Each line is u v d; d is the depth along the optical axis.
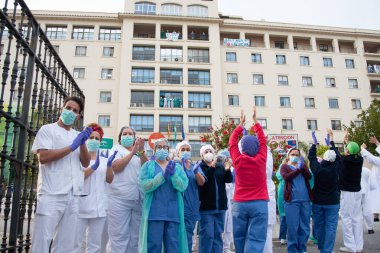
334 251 7.30
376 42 44.12
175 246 4.76
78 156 4.45
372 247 7.70
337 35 43.31
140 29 40.16
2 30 4.02
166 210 4.84
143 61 37.31
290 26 41.91
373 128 26.33
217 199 5.72
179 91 37.34
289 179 6.34
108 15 38.50
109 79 37.00
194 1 40.84
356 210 7.12
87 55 37.47
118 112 35.53
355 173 7.11
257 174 5.07
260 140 5.38
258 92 39.28
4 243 4.21
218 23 40.06
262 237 4.92
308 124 39.41
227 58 40.09
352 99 41.22
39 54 5.27
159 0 40.19
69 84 6.93
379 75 42.38
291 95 39.84
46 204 3.99
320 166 6.39
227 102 38.50
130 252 5.28
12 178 4.52
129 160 5.24
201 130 36.50
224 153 6.44
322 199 6.29
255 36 42.34
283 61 41.12
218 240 5.79
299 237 6.28
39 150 4.15
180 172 5.09
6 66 4.14
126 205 5.27
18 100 4.56
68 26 38.06
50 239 3.95
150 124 35.91
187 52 38.91
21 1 4.50
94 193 5.26
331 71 41.66
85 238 6.23
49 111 5.87
